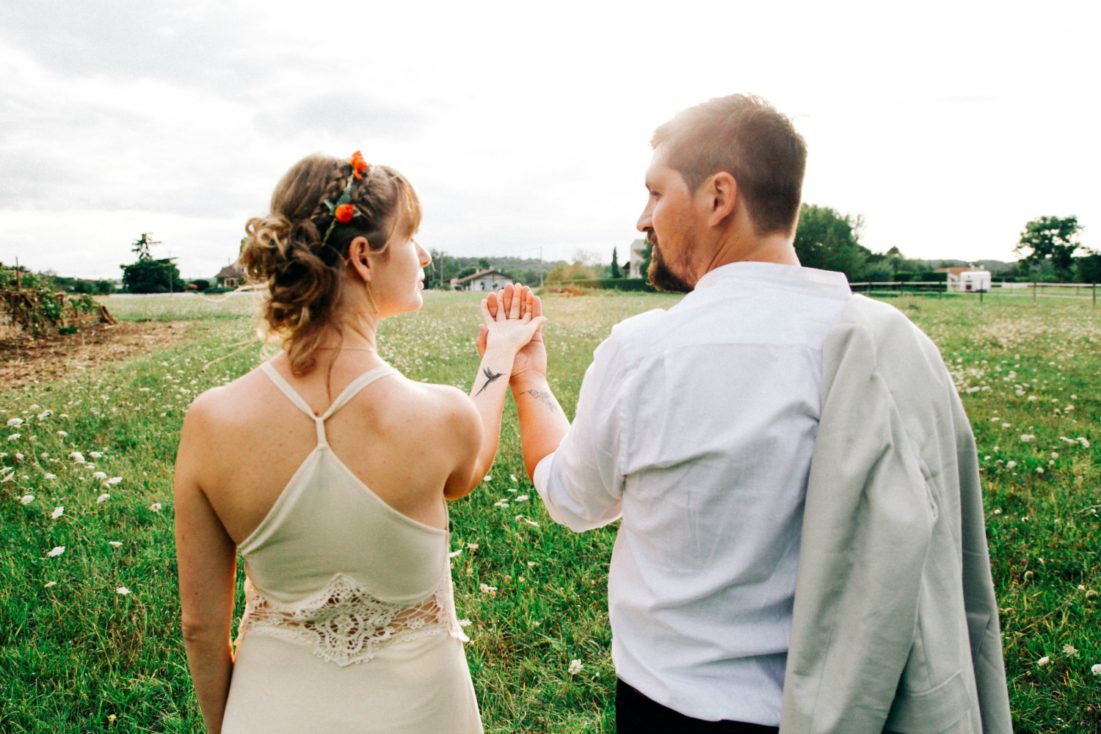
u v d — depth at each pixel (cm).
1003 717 114
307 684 117
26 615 282
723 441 102
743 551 103
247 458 109
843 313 103
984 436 538
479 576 320
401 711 120
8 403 689
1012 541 347
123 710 237
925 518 91
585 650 265
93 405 654
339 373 111
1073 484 423
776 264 112
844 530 93
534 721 234
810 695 94
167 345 1235
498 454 480
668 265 124
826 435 97
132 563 328
